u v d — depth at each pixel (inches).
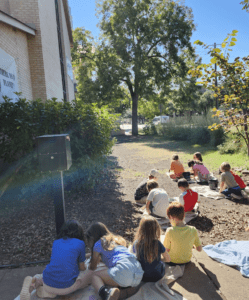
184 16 1023.6
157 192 205.3
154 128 1109.7
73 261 109.9
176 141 773.9
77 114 264.4
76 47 1147.9
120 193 283.6
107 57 1082.7
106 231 123.0
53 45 482.0
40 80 388.5
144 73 1065.5
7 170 257.0
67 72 702.5
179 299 111.0
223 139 546.9
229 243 160.9
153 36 1028.5
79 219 211.9
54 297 108.4
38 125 248.4
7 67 302.2
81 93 1128.8
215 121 601.6
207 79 281.3
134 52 1031.6
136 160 498.0
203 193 272.4
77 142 260.7
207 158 456.4
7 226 200.2
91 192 282.7
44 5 413.7
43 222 205.8
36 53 382.3
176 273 131.4
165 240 136.5
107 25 1056.2
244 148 423.5
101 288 106.5
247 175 327.3
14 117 243.6
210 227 193.8
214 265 139.4
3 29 298.2
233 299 113.3
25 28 342.0
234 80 271.3
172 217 138.0
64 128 260.8
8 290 125.3
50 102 269.0
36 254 159.8
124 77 1116.5
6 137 252.2
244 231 184.4
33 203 245.4
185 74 1072.2
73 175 271.1
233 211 222.4
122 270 107.2
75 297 108.7
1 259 155.2
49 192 263.6
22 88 350.3
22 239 179.5
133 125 1161.4
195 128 680.4
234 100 281.4
